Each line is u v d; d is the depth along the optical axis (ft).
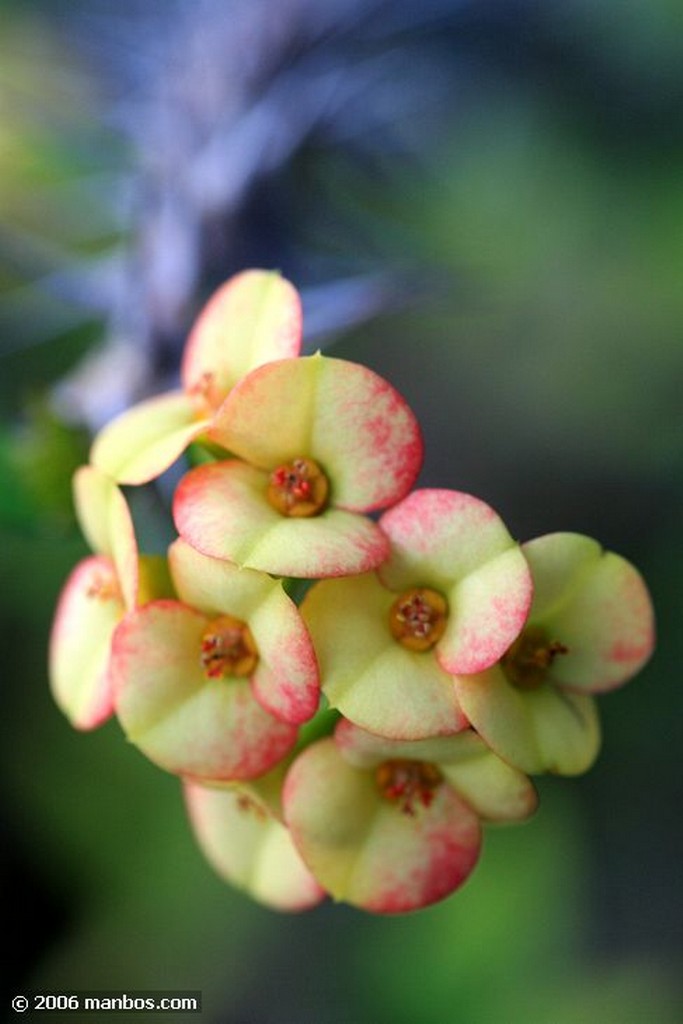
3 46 0.59
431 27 0.58
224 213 0.52
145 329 0.53
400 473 0.43
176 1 0.57
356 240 0.59
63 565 0.64
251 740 0.44
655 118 0.64
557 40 0.61
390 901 0.45
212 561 0.43
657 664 0.64
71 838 0.64
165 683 0.44
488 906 0.63
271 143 0.53
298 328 0.45
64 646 0.47
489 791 0.44
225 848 0.48
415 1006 0.63
